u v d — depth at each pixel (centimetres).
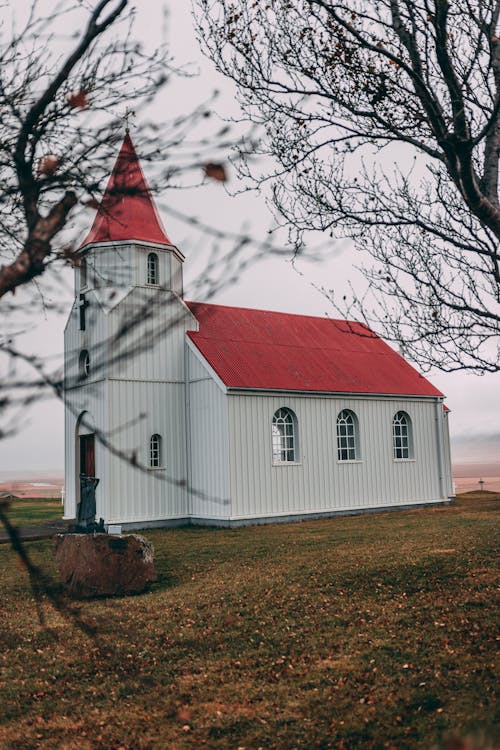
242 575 1428
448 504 3061
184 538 2044
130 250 2338
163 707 812
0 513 296
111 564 1344
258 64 830
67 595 1338
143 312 312
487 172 770
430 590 1201
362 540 1814
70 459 2553
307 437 2606
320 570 1403
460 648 917
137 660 967
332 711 770
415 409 3022
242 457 2388
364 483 2766
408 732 695
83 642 1040
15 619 1178
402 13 741
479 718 695
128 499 2320
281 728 741
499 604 1080
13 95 362
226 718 773
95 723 780
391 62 798
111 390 2327
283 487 2494
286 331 2970
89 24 324
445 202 863
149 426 2416
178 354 2547
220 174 303
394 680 837
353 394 2750
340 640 992
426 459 3027
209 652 988
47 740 741
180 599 1262
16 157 325
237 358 2558
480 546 1539
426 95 714
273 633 1045
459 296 852
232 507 2331
